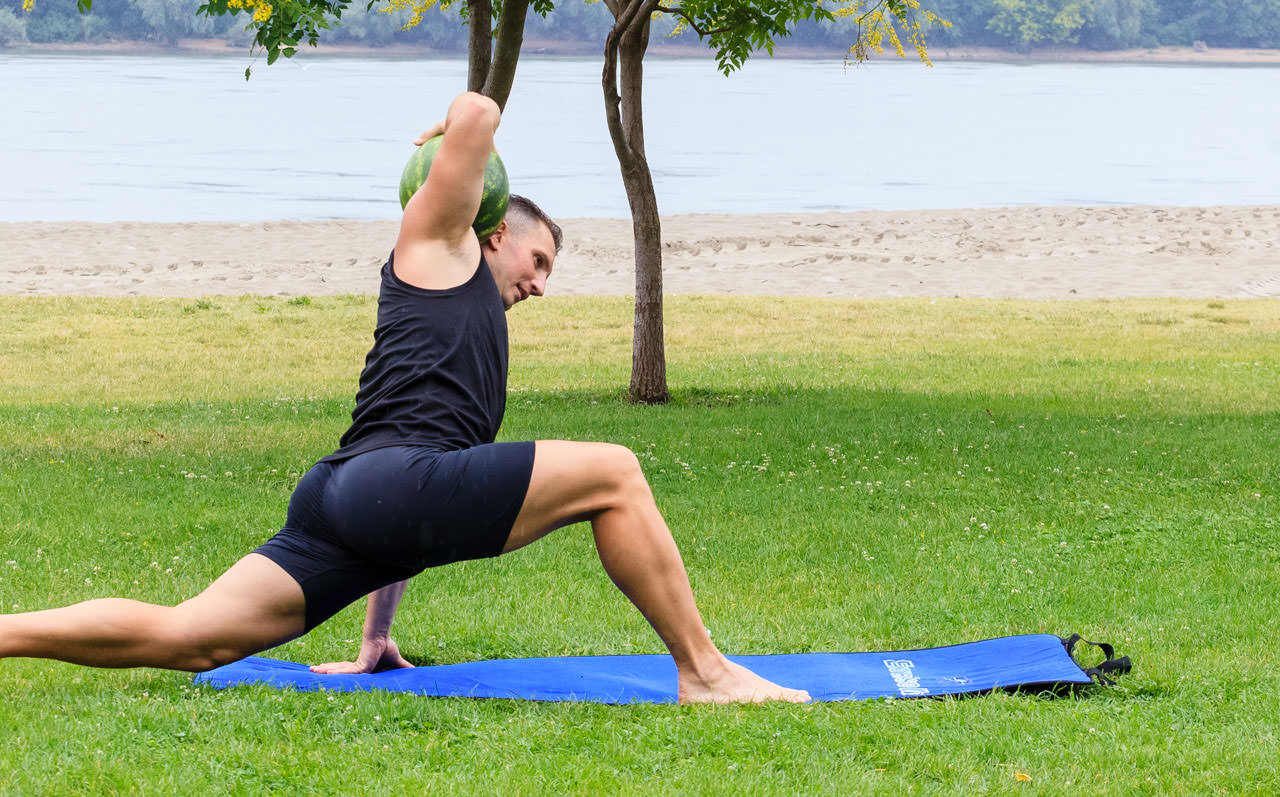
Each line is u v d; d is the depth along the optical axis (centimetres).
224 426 1295
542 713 486
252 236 3005
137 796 388
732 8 1420
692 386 1577
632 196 1433
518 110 7356
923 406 1413
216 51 16088
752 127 6706
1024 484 1019
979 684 533
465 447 477
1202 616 679
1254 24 18388
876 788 414
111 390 1562
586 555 809
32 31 15962
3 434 1236
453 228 481
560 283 2577
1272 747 460
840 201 3853
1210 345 1922
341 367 1762
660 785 410
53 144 5194
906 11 1557
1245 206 3622
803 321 2141
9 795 383
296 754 426
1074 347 1906
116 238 2925
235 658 479
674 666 570
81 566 767
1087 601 712
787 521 901
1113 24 17138
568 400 1471
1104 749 455
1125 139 6291
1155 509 937
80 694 490
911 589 740
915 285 2606
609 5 1394
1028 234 3203
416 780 407
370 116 6925
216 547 825
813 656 578
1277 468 1072
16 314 2070
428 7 1441
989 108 8362
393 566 476
